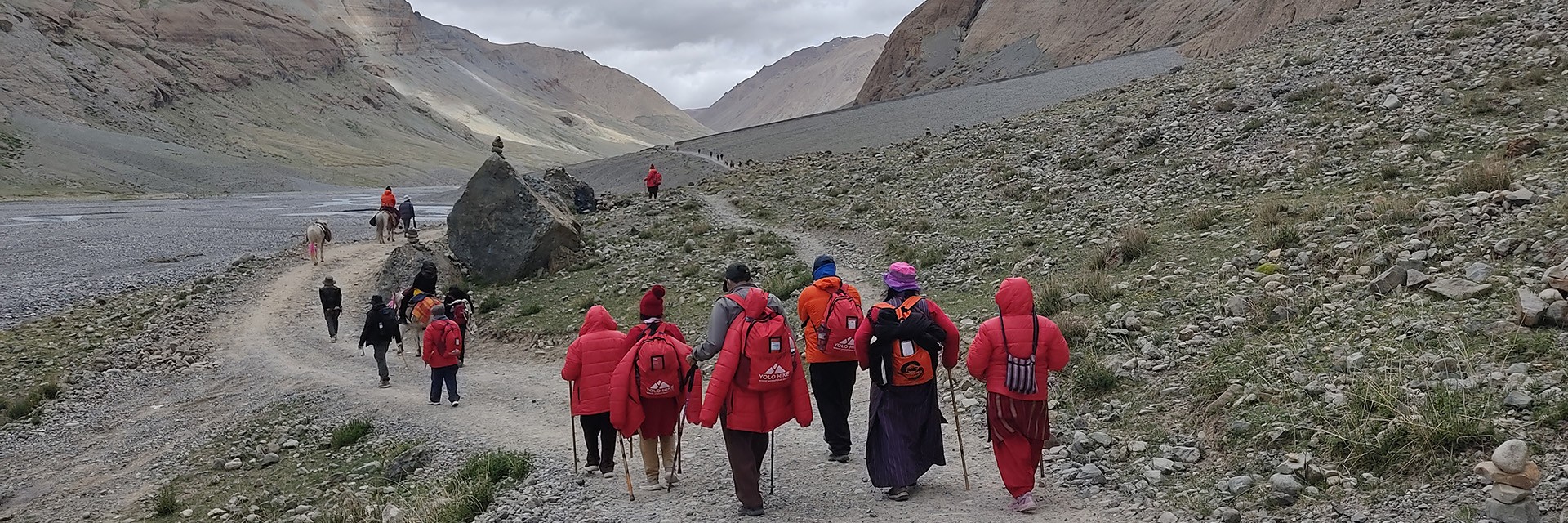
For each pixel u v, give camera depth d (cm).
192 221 4891
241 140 16525
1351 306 999
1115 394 937
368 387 1609
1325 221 1380
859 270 1975
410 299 1798
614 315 1884
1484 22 2539
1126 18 9275
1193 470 739
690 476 891
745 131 9056
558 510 842
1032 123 3438
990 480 782
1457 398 696
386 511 988
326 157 16988
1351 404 738
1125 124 2802
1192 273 1312
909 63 12175
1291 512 636
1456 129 1802
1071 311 1253
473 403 1434
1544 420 643
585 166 8275
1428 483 621
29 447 1541
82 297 2522
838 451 863
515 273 2361
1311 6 4859
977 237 2000
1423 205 1309
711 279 2033
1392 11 3719
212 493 1250
